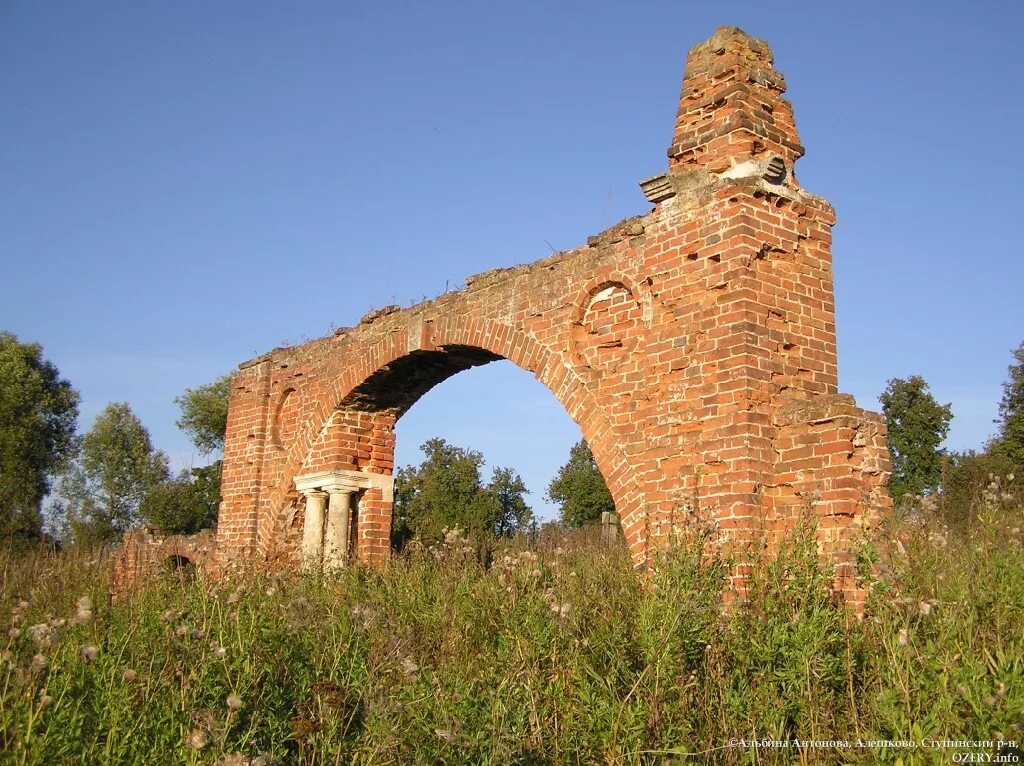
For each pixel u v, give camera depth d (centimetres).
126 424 5162
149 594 991
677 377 1082
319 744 552
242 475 1856
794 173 1135
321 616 841
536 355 1283
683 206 1116
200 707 543
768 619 670
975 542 838
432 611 970
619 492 1129
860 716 622
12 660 511
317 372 1725
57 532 2283
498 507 4397
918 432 4081
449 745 518
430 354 1502
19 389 4494
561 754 583
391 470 1720
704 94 1152
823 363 1084
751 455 986
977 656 613
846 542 922
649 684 610
